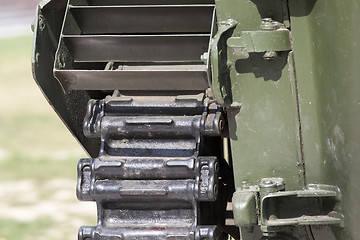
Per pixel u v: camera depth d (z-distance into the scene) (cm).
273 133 873
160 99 950
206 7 924
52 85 935
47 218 1853
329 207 870
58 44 919
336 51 830
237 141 880
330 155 859
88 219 1845
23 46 4525
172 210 897
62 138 2700
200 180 879
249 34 844
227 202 1022
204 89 904
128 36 911
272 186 841
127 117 934
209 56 837
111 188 891
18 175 2242
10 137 2711
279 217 862
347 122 837
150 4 980
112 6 940
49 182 2166
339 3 816
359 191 845
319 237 885
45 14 927
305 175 875
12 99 3359
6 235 1731
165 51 919
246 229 889
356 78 823
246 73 865
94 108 947
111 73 894
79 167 908
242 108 873
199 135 910
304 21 845
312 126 864
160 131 919
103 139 930
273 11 850
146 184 888
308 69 855
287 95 863
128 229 891
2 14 5406
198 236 874
